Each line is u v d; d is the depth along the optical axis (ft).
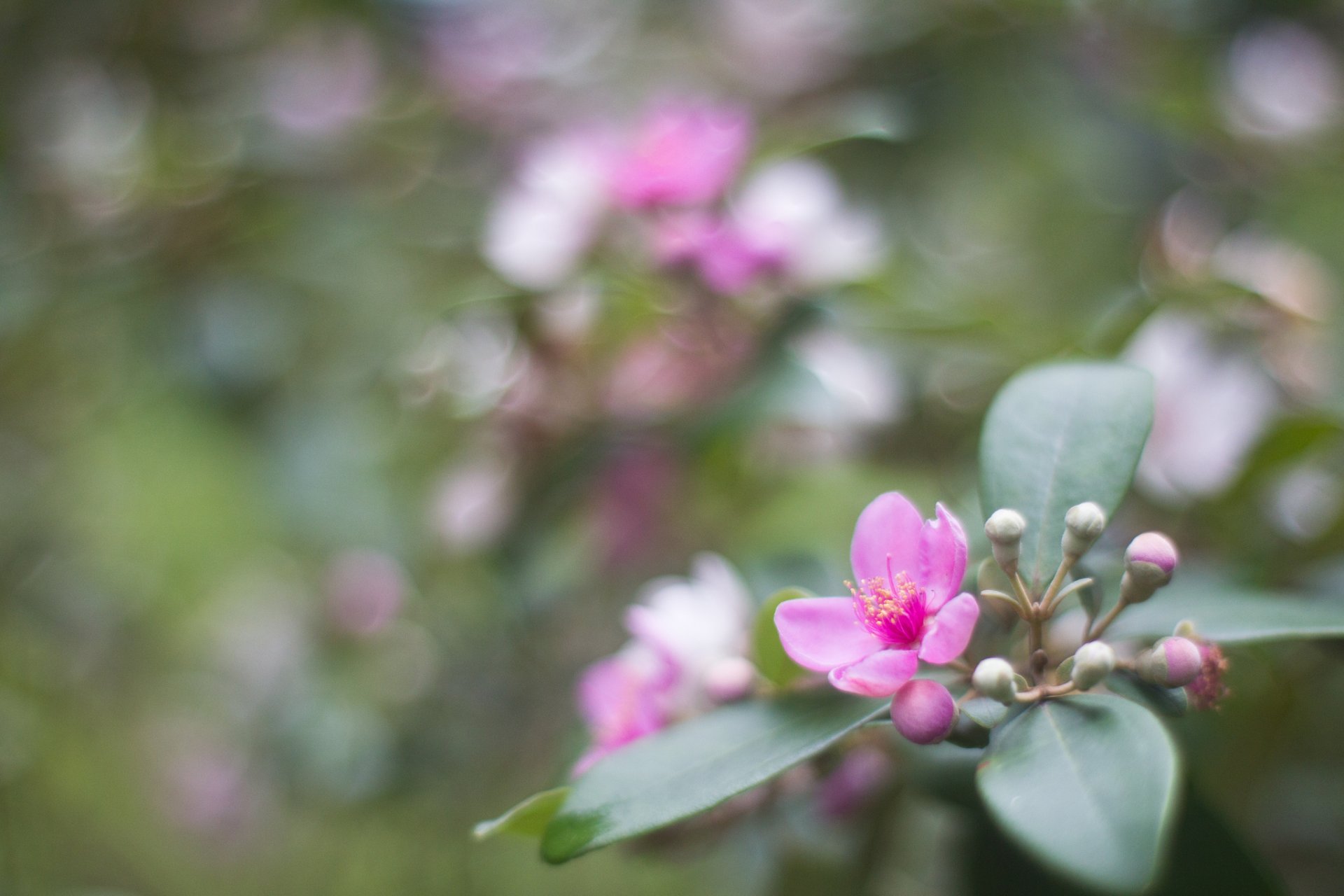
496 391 1.83
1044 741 1.23
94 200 2.59
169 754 3.03
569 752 1.56
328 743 2.28
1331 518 1.67
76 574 3.01
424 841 2.51
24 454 2.89
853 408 1.72
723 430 1.67
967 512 1.71
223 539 2.98
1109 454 1.36
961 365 1.94
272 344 2.43
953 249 2.72
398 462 2.29
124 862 3.20
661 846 1.51
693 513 1.95
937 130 2.47
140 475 2.88
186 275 2.53
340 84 2.85
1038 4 2.42
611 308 1.80
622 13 3.33
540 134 2.87
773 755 1.29
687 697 1.47
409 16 2.89
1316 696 1.79
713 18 3.11
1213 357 1.79
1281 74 2.41
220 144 2.65
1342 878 1.85
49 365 2.73
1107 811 1.17
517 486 1.83
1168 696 1.28
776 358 1.69
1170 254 2.14
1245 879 1.36
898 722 1.25
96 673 3.10
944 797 1.45
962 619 1.24
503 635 2.32
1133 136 2.38
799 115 2.60
